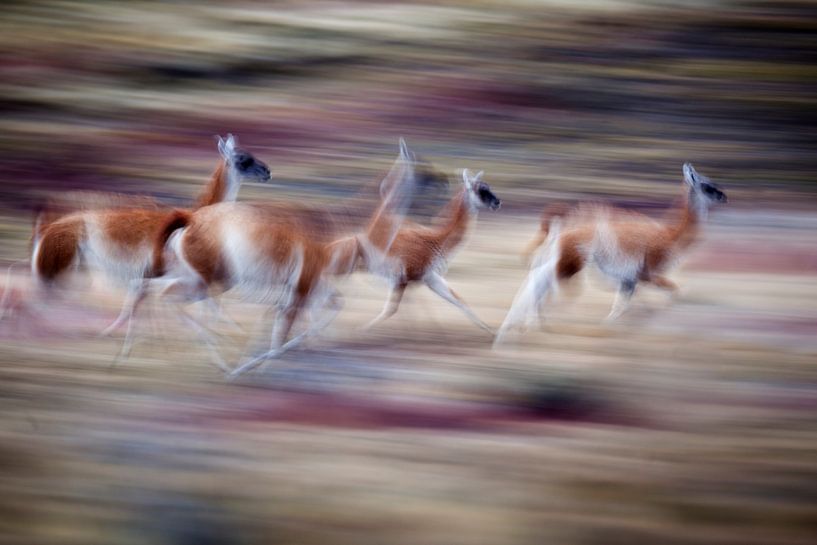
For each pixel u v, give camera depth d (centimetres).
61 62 8594
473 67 8731
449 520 2598
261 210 3722
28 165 6738
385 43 9194
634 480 2833
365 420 3266
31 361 3694
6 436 3034
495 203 4222
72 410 3262
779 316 4472
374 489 2758
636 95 8219
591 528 2572
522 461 2952
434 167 6781
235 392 3491
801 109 8000
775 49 9119
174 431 3125
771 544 2520
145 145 7188
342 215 5597
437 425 3241
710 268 5212
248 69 8625
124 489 2719
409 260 4094
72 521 2558
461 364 3831
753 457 3000
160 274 3712
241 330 4078
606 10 10000
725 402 3462
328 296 3775
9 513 2588
